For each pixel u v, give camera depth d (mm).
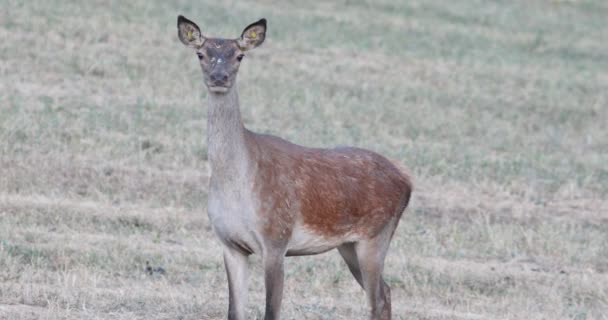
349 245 27234
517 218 41406
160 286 29938
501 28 80312
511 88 64250
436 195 42969
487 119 57188
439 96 60500
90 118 47656
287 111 53250
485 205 42375
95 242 34062
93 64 56094
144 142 45312
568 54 75938
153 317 26578
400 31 74188
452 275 33688
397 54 67938
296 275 32625
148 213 37594
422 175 44906
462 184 44562
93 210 37125
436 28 76750
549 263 36375
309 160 25344
